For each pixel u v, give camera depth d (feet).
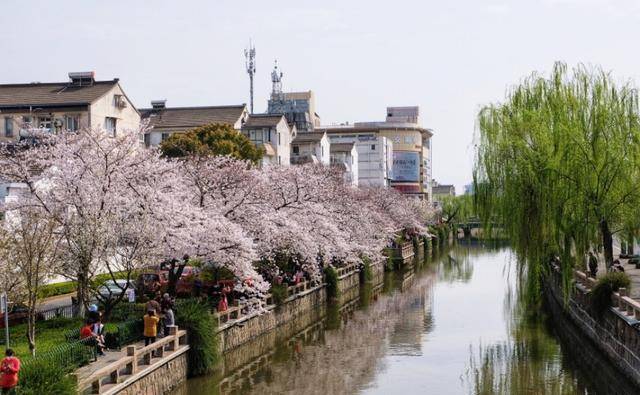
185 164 114.42
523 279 120.37
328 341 122.83
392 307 161.48
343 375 98.32
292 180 136.15
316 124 460.96
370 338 124.88
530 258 110.63
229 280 120.37
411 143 467.11
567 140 103.09
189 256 94.79
